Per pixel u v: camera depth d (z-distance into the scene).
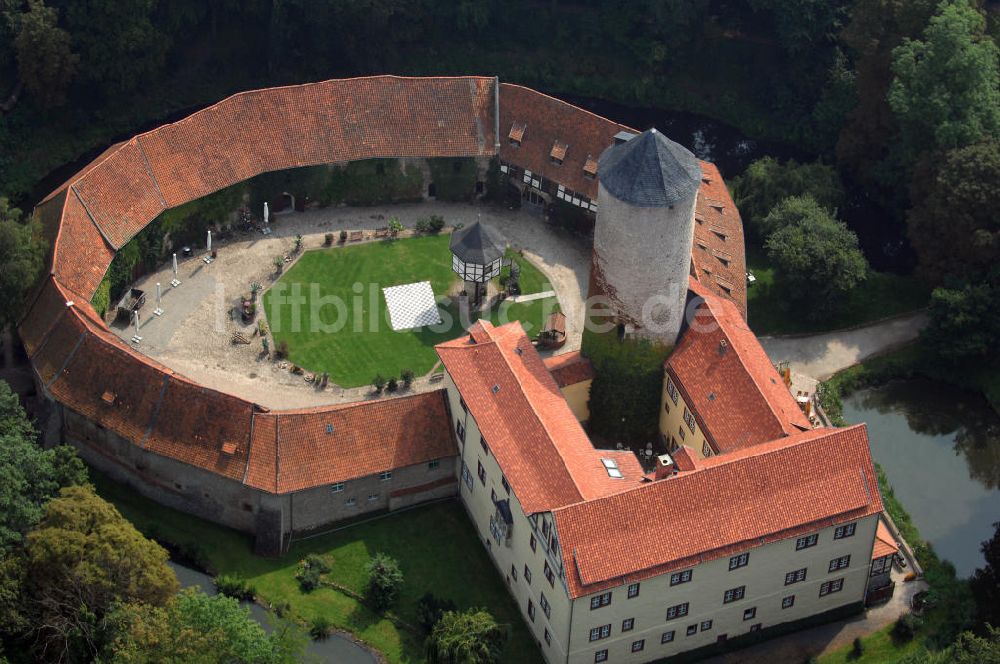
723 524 125.06
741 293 162.00
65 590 122.12
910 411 165.12
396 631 132.38
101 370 142.88
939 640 134.38
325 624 131.88
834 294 169.50
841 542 130.38
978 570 144.75
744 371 139.50
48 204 164.00
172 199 168.50
